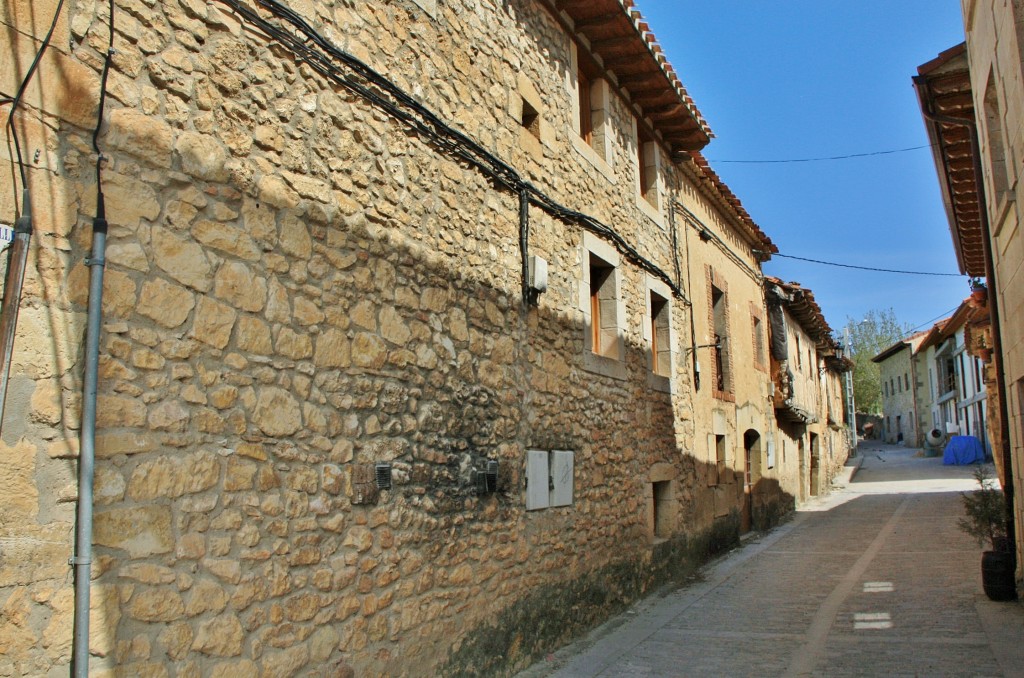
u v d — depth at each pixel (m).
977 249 11.97
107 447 3.06
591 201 7.79
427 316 5.04
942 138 8.84
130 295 3.21
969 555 10.73
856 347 60.00
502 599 5.64
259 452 3.72
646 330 8.95
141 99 3.33
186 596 3.30
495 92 6.17
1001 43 6.09
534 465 6.17
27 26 2.92
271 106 3.99
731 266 13.61
